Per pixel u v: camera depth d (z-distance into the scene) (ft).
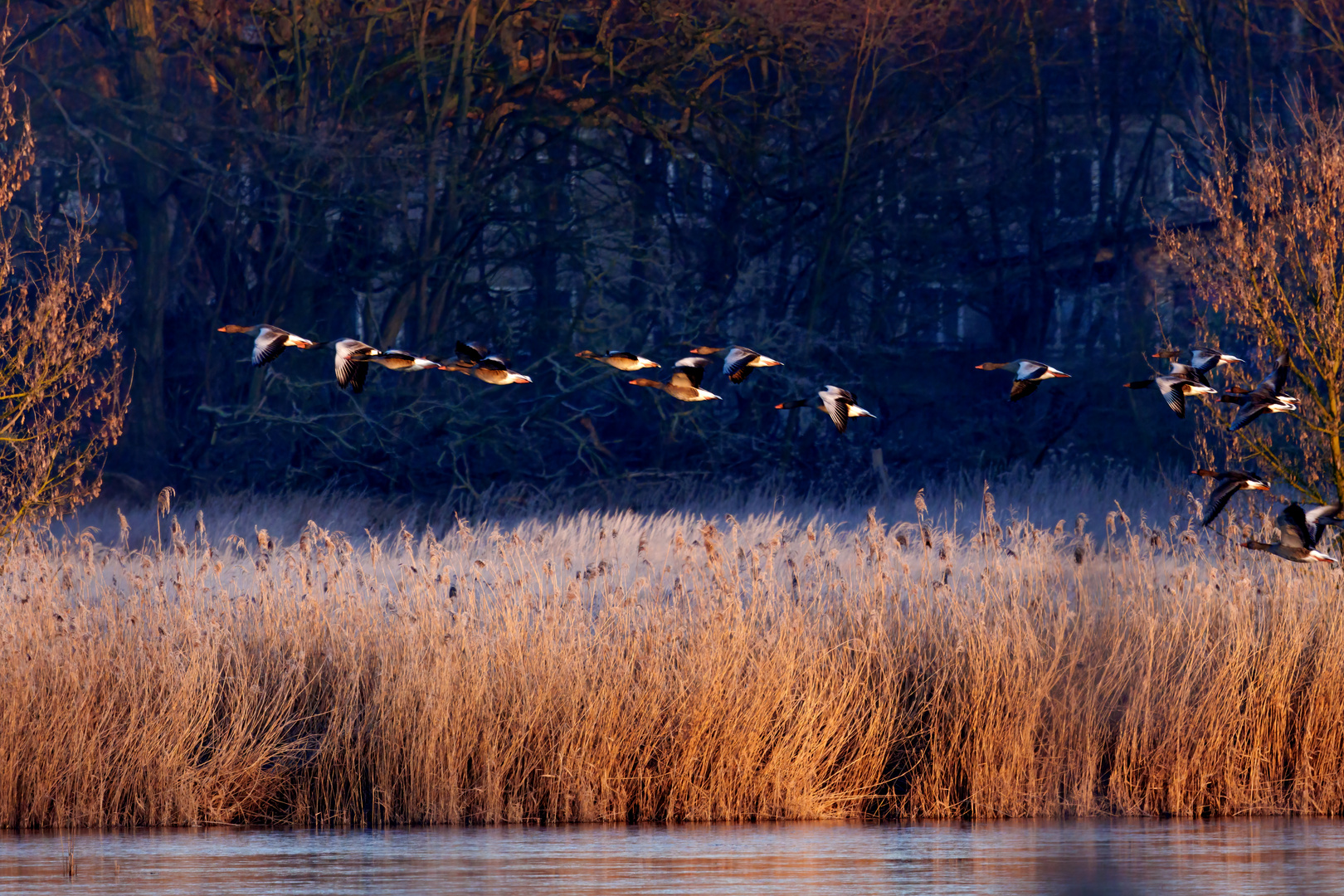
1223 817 39.58
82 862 33.94
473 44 93.97
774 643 41.06
